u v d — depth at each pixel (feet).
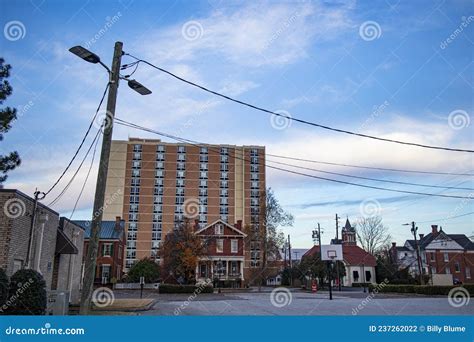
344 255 210.59
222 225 185.68
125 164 300.61
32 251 56.03
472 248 227.20
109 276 179.52
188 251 157.48
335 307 69.67
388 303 81.25
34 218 55.52
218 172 305.53
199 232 179.73
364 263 206.80
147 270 168.35
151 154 304.30
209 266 167.53
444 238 228.43
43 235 60.85
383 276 201.36
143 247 285.43
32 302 40.50
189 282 158.61
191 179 302.25
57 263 70.28
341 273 179.01
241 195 302.25
